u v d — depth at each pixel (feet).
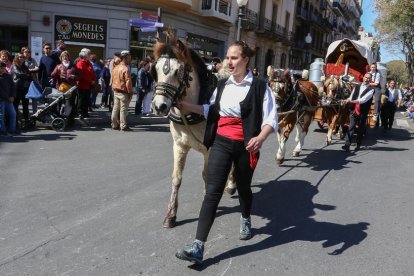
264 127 11.80
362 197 19.72
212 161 12.21
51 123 31.50
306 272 12.07
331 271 12.21
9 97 28.50
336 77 34.55
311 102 27.48
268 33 109.29
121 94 33.06
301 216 16.69
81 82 34.37
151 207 16.47
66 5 61.00
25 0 58.95
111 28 63.87
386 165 27.40
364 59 40.70
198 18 77.77
